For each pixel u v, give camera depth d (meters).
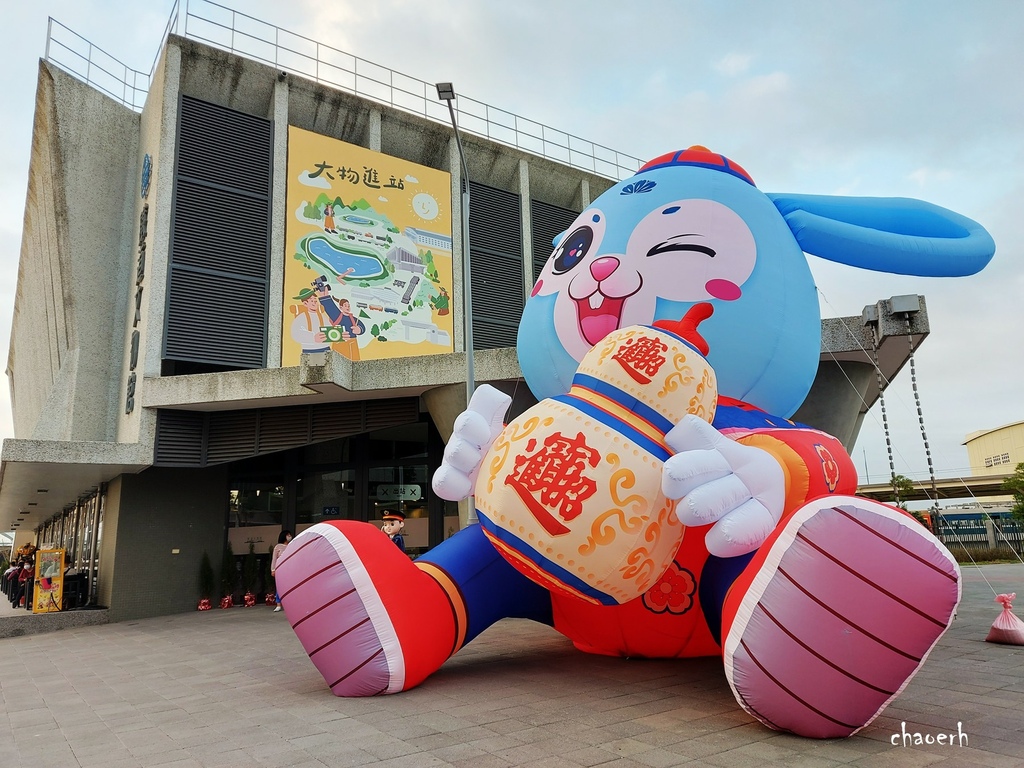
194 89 16.92
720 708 4.89
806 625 3.73
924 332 10.38
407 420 14.29
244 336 15.68
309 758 4.07
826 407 12.27
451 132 20.17
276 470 17.38
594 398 4.79
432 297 18.64
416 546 16.11
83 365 16.55
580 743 4.16
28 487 16.50
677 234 5.91
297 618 5.40
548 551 4.46
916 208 6.83
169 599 15.39
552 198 23.25
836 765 3.61
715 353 5.66
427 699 5.32
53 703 6.46
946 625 3.57
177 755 4.34
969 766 3.56
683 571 5.49
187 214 15.48
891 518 3.68
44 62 16.64
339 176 17.70
